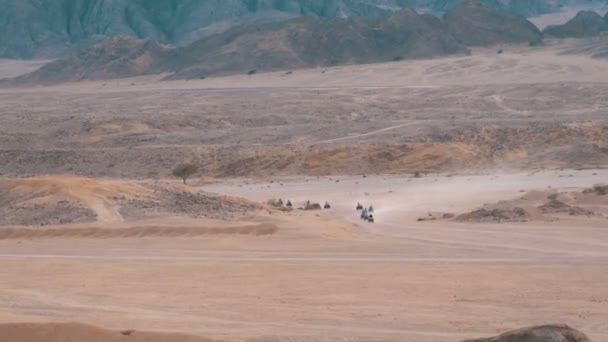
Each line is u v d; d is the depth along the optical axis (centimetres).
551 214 18525
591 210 19375
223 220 15925
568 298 9444
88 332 5844
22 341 5744
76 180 17225
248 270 11744
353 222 17900
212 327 7669
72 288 10375
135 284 10712
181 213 16212
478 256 12838
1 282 10888
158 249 13862
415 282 10588
